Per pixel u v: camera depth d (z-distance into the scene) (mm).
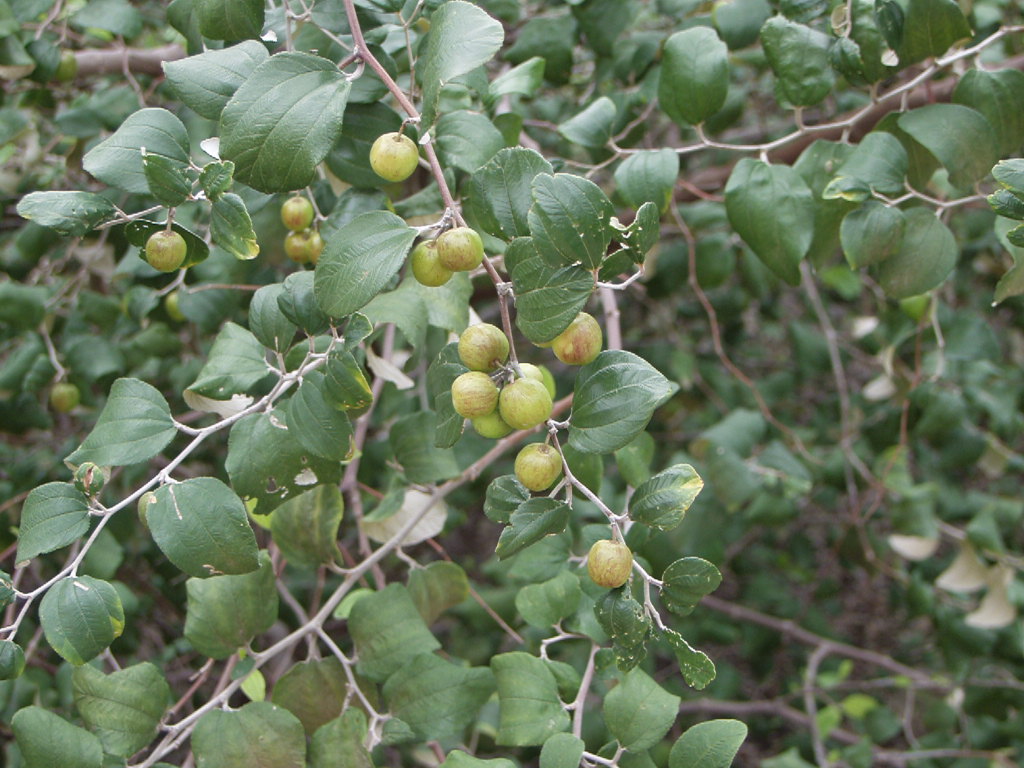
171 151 578
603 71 872
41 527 556
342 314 538
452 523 893
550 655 1066
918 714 1584
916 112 668
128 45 908
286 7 625
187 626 651
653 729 607
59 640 548
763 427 994
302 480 605
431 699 646
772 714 1538
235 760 616
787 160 904
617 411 530
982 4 869
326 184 712
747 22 757
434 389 574
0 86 885
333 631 1165
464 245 525
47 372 887
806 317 1354
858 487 1272
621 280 1081
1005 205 559
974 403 990
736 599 1550
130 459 572
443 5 561
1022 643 1017
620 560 531
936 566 1199
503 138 664
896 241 672
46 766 582
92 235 939
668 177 699
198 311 799
